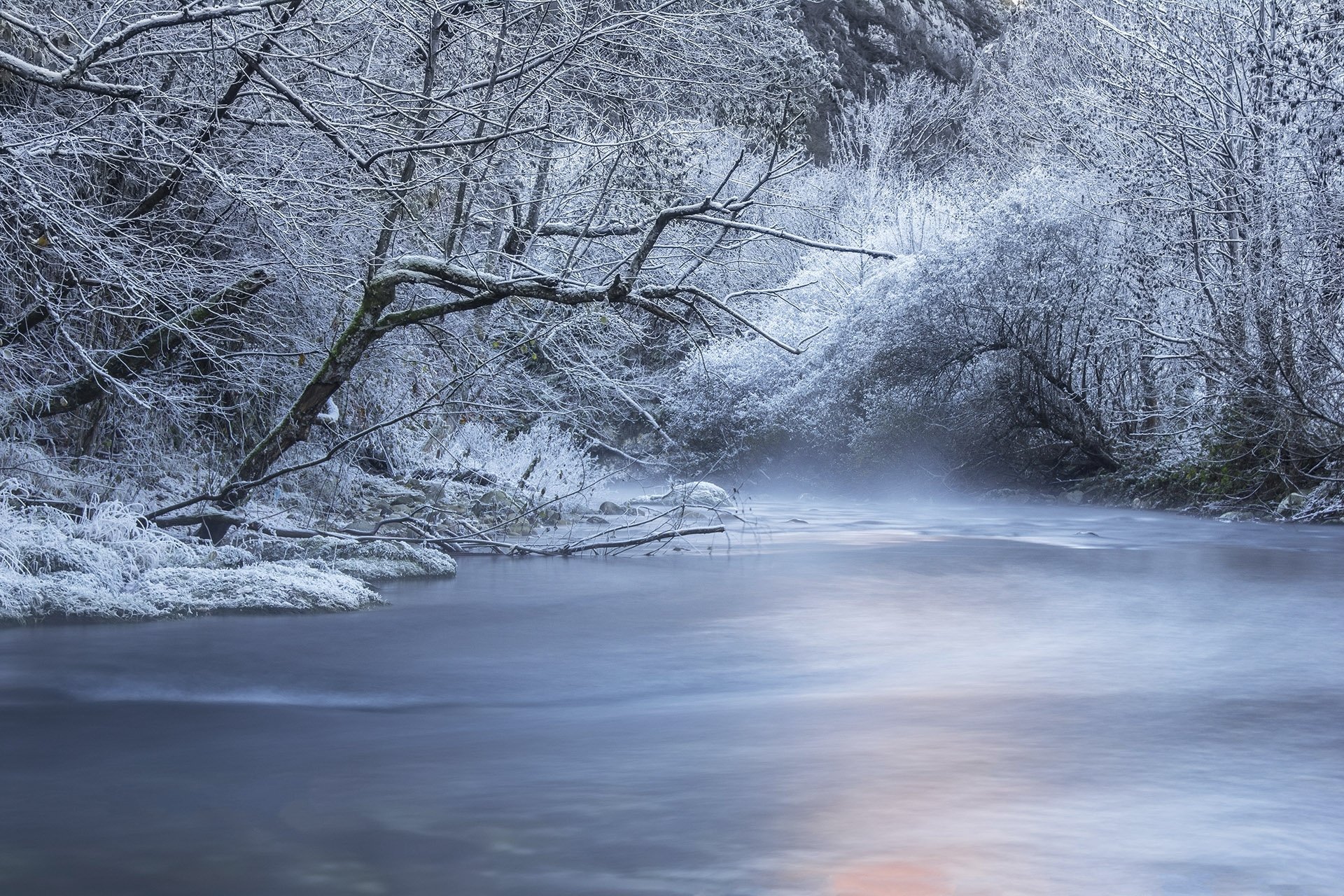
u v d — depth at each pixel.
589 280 13.61
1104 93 21.09
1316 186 17.09
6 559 8.28
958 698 5.79
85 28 10.01
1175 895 3.25
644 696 5.89
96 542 8.88
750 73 16.28
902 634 7.64
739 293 10.95
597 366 14.22
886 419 22.48
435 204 12.03
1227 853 3.56
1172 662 6.75
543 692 5.97
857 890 3.29
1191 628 7.93
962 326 21.66
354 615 8.31
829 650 7.11
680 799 4.11
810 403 23.81
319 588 8.54
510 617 8.27
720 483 24.44
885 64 51.72
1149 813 3.93
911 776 4.38
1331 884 3.32
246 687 6.05
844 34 50.94
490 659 6.78
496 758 4.66
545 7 11.87
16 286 10.00
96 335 10.82
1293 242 17.00
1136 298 19.92
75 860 3.53
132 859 3.54
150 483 11.41
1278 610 8.73
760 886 3.31
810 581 10.32
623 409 19.03
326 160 10.70
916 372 22.34
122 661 6.61
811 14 49.88
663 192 13.86
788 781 4.32
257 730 5.18
